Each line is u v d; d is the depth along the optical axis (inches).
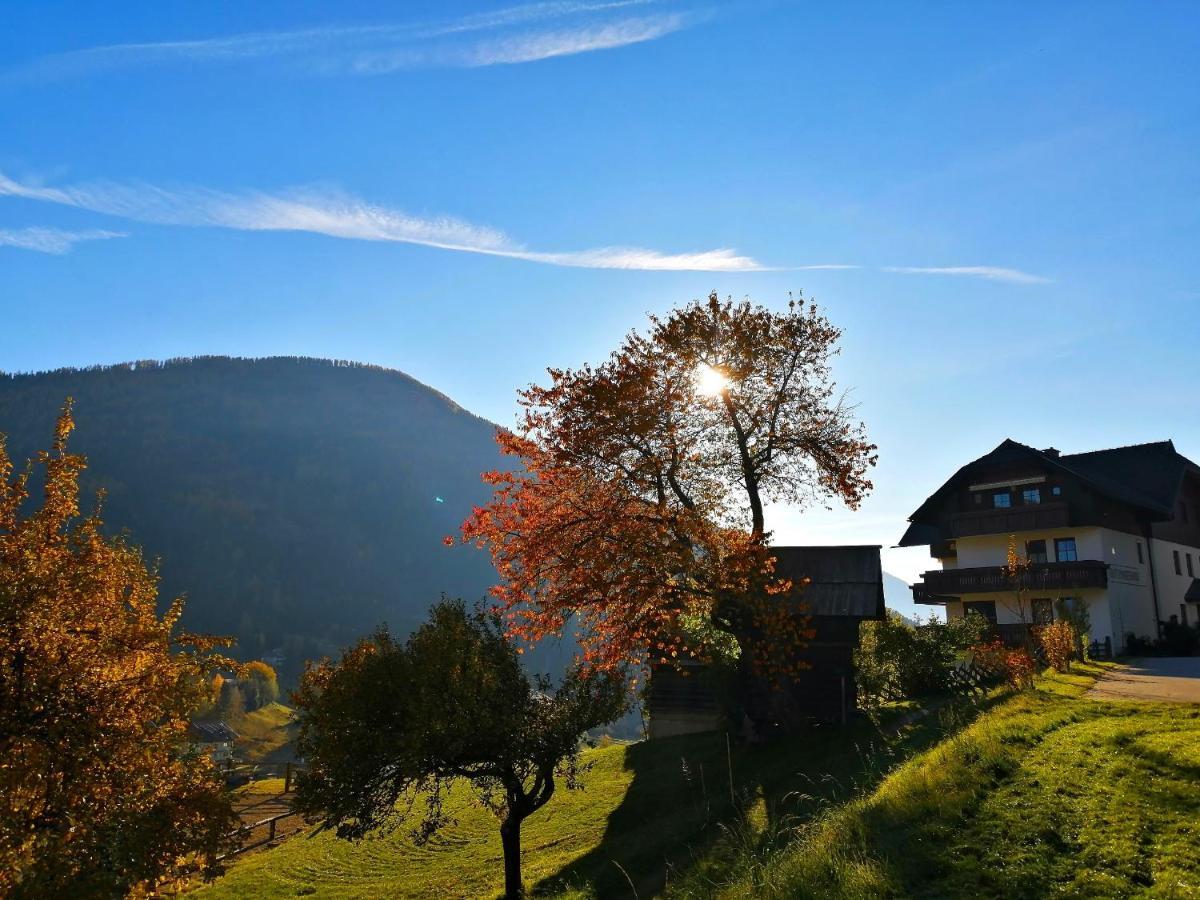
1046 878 342.3
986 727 575.5
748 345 884.0
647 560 822.5
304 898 759.7
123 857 351.3
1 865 330.3
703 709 1205.1
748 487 938.1
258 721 4271.7
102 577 413.4
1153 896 310.7
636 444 844.0
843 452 911.7
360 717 716.0
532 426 866.8
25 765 345.7
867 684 1079.0
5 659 356.8
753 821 641.0
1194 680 836.6
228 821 407.5
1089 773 442.0
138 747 384.2
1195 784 402.3
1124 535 1632.6
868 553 1132.5
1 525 401.7
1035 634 1115.9
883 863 378.3
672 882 535.2
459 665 730.8
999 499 1711.4
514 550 876.0
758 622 845.2
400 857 871.7
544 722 749.9
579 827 847.7
